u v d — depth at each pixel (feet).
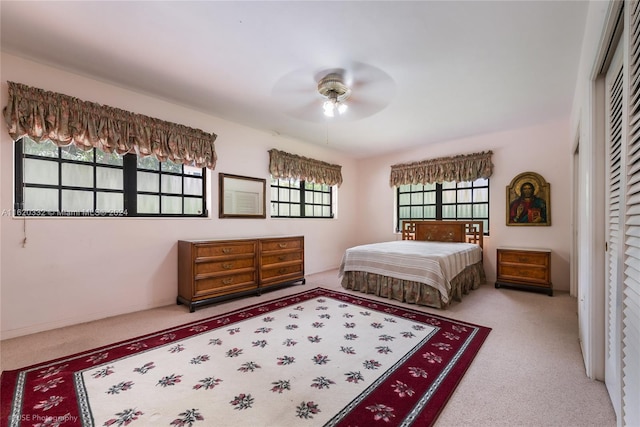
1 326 7.59
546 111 11.66
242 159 13.26
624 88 3.81
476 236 15.02
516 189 13.96
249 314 9.66
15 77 7.80
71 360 6.53
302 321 9.03
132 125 9.71
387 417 4.71
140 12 6.10
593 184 5.72
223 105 11.04
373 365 6.36
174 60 7.98
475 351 6.99
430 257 10.61
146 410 4.86
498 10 5.94
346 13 6.07
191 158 11.20
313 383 5.67
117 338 7.73
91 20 6.36
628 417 3.48
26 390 5.40
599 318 5.67
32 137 7.85
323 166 17.19
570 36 6.74
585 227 6.60
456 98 10.27
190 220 11.44
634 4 3.48
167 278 10.76
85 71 8.59
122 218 9.73
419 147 17.25
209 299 10.39
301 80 9.04
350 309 10.22
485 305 10.74
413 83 9.12
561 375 5.93
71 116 8.49
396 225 18.74
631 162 3.69
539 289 12.45
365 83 9.11
